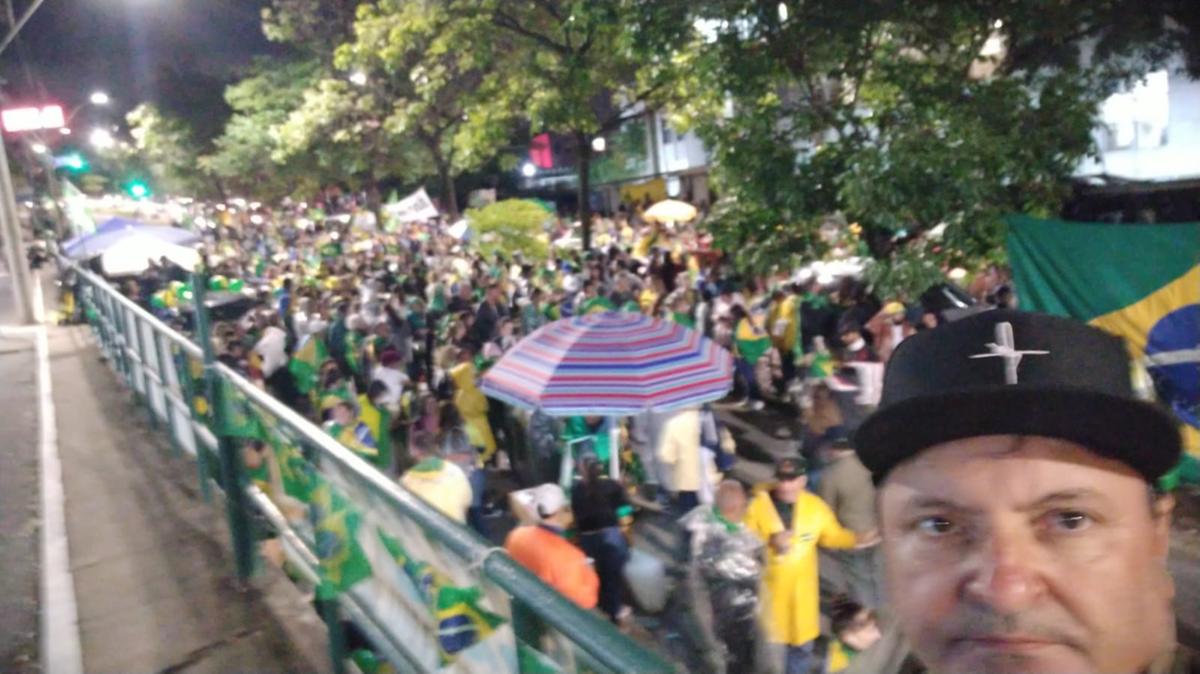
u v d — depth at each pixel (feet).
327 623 12.37
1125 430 2.97
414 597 9.00
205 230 119.34
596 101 97.25
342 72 101.55
